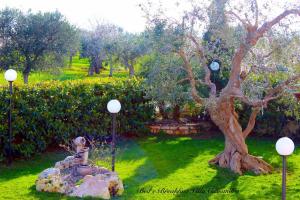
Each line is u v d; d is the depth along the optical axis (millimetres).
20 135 10148
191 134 13539
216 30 8648
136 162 9781
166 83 9773
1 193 7238
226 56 10016
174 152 10859
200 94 12727
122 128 12758
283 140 6051
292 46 8055
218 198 7203
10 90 9523
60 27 26391
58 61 26844
